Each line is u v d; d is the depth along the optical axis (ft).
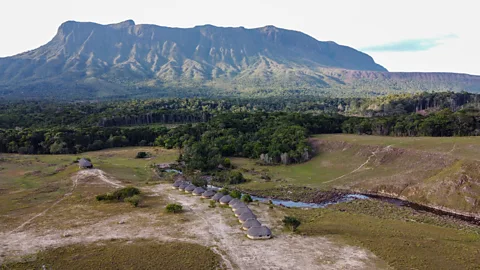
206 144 366.22
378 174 264.52
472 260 128.67
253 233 152.76
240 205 191.52
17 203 200.64
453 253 135.13
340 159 310.04
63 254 134.31
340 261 129.49
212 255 134.21
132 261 128.06
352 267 124.47
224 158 331.57
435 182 222.69
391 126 378.73
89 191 227.20
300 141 342.64
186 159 334.03
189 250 138.51
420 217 191.42
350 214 194.90
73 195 218.18
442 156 249.34
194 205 202.69
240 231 161.38
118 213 185.88
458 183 211.00
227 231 161.27
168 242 147.13
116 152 388.57
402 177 245.65
